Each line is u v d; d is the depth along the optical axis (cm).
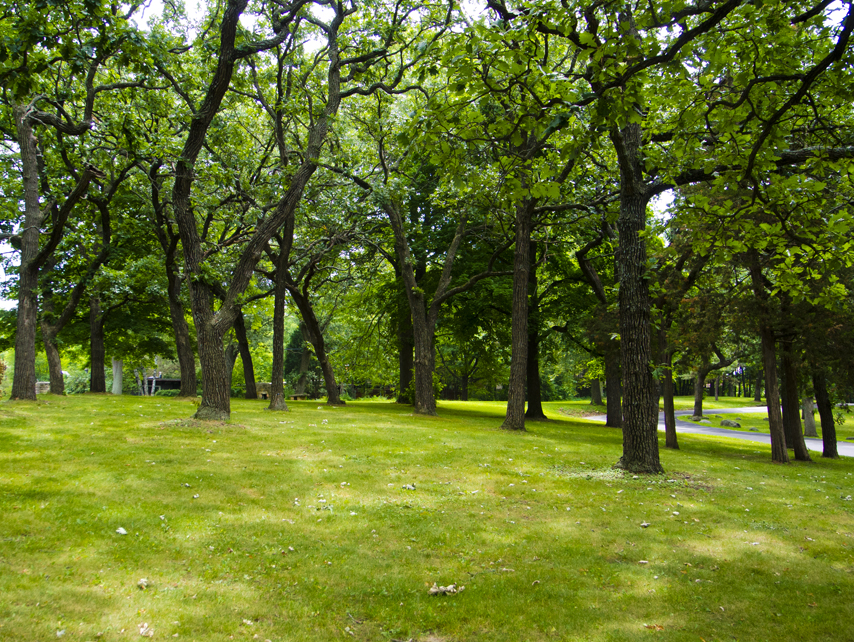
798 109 756
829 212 764
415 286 2292
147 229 2309
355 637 431
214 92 1385
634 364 1166
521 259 1941
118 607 441
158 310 2811
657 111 1127
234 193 1902
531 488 969
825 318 1529
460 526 725
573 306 2612
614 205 1703
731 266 1622
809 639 454
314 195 1969
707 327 1662
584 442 1677
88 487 780
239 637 413
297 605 478
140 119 1584
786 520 832
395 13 1938
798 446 1784
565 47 1496
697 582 568
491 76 597
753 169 702
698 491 1009
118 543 584
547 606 499
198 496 786
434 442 1422
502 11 734
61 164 1936
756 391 6881
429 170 2656
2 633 379
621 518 798
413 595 512
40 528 601
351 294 3089
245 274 1509
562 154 563
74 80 1664
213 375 1481
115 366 3891
